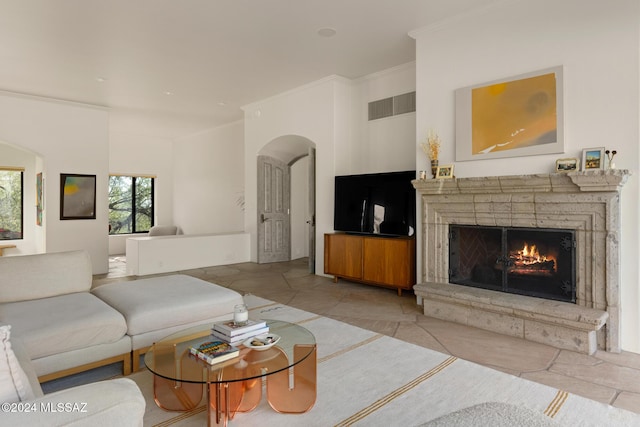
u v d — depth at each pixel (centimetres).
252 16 401
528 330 332
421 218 448
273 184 785
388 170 578
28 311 264
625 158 307
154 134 1017
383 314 409
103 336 254
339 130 596
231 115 815
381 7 385
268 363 200
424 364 278
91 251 686
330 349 307
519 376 263
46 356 234
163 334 284
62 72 549
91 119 704
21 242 834
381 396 233
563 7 338
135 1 369
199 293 320
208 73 564
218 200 934
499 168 377
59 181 664
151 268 651
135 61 516
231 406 210
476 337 339
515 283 371
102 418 110
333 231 603
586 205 321
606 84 316
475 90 391
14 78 570
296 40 460
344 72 575
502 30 374
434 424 90
